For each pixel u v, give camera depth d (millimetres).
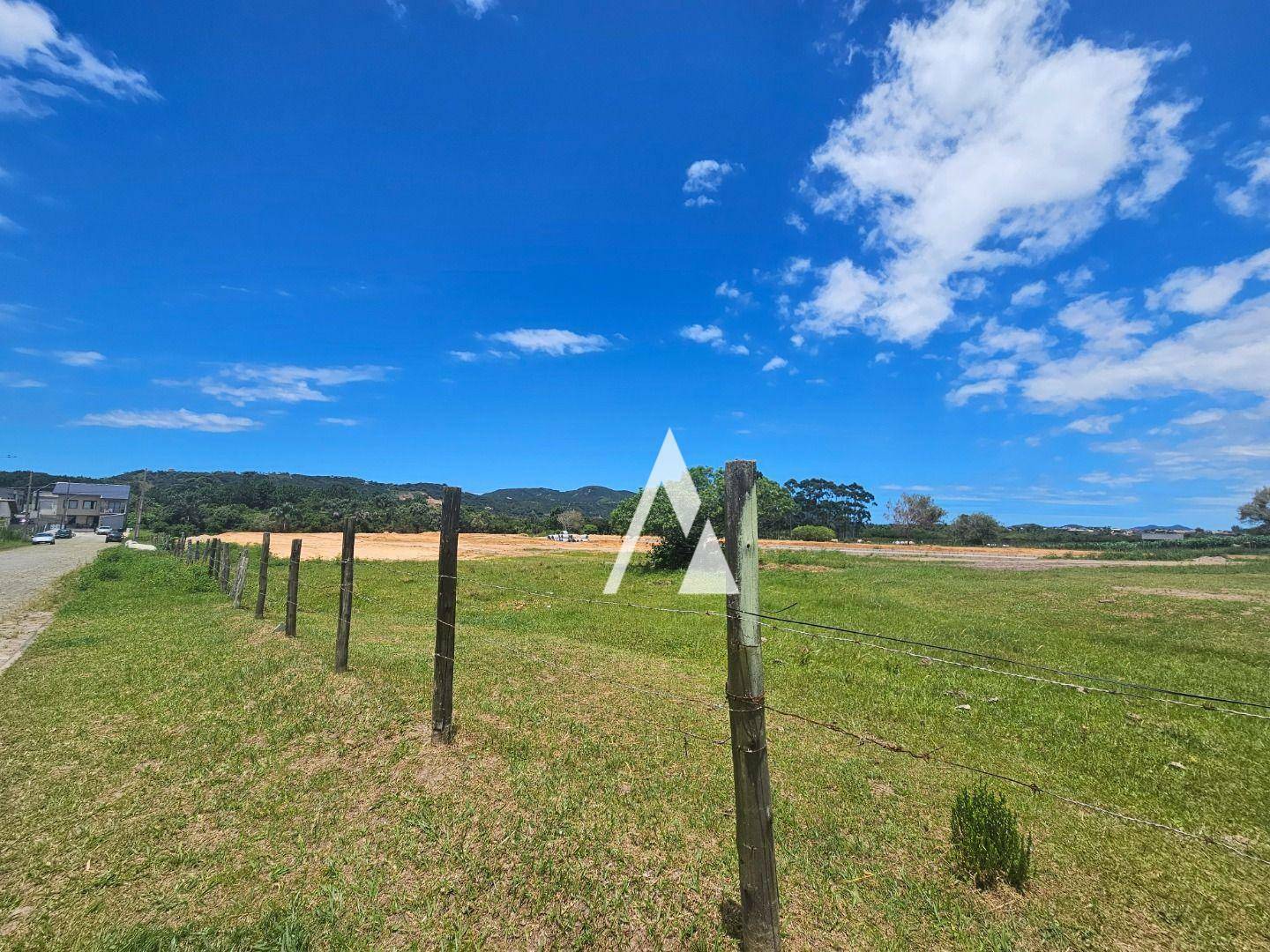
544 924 3184
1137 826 4332
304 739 5492
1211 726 6457
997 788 4938
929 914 3318
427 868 3635
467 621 12688
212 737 5551
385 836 3971
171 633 10617
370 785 4672
